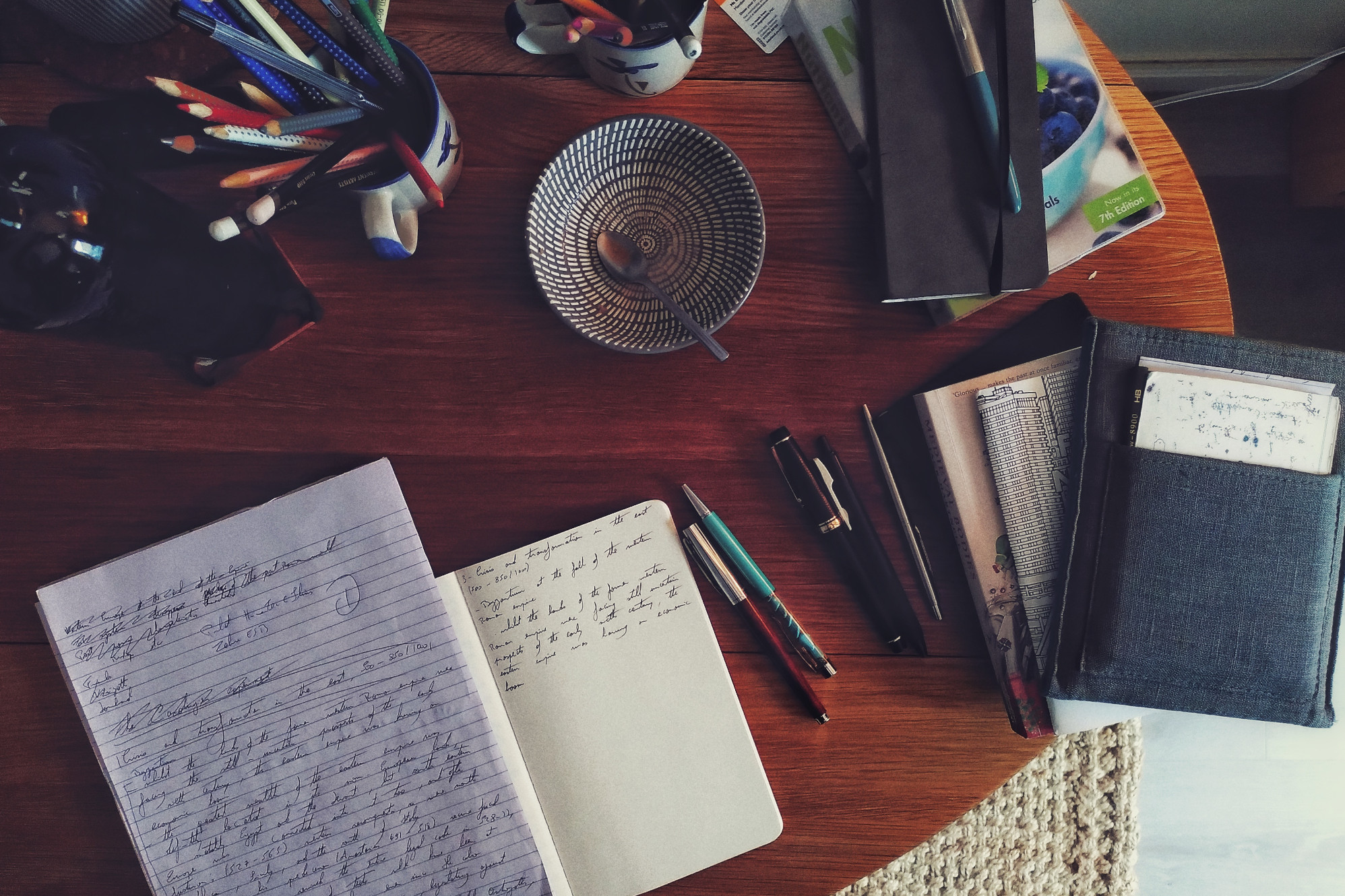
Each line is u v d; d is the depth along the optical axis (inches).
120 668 22.0
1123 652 21.4
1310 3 38.1
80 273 17.3
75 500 23.4
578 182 22.3
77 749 23.4
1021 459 22.5
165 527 23.5
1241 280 44.3
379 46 17.9
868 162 22.7
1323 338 43.9
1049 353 23.6
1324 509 21.4
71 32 22.0
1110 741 41.8
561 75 23.6
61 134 20.1
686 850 23.0
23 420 23.3
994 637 22.8
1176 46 41.6
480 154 23.5
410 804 22.1
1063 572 21.8
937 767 23.3
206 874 22.0
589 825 22.9
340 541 22.2
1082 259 23.9
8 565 23.4
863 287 23.7
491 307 23.5
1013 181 21.5
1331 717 21.7
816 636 23.7
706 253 23.1
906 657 23.5
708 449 23.7
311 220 23.3
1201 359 21.9
